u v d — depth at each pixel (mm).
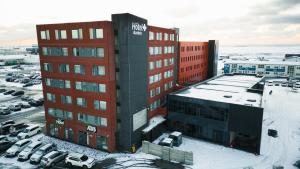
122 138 43906
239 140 47781
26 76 131875
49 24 45438
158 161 39969
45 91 49781
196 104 48688
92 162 37906
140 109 45750
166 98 56312
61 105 47969
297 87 107938
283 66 133125
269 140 48188
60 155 40375
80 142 46969
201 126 48781
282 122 59250
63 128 48812
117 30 40438
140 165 38531
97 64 41312
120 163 39250
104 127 43062
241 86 66688
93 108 43688
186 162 39094
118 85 42406
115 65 41969
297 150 43875
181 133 47688
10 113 66938
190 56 81312
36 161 38938
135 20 41531
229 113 44500
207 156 41625
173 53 65688
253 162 39438
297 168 37562
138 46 43312
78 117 46125
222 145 46250
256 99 50719
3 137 47750
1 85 110125
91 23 40344
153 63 53531
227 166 38156
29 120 61125
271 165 38500
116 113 43500
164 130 53938
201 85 68375
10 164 39125
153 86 54312
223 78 83875
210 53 98938
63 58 45438
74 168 38062
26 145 44406
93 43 40969
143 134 46875
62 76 46438
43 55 48125
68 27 43219
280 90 101188
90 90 43375
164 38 58969
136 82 43625
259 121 41469
